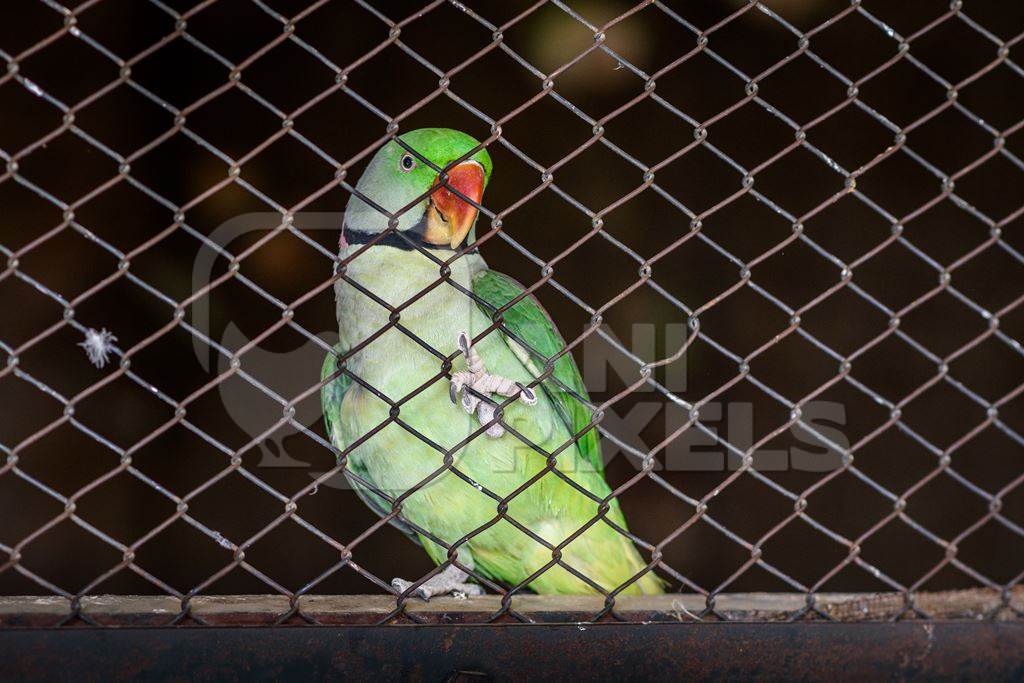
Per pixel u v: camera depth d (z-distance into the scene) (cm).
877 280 761
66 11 178
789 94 816
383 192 318
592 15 813
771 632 219
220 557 618
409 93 812
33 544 600
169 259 727
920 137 798
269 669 202
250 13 789
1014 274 762
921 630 224
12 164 177
